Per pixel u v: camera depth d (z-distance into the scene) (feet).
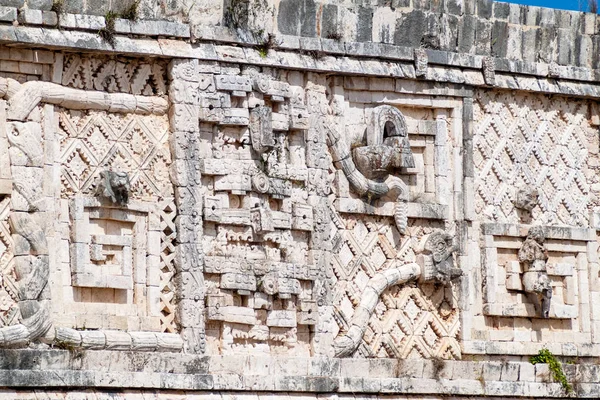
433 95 115.85
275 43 108.88
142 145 104.27
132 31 103.40
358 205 111.96
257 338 106.42
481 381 114.93
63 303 100.12
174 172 104.58
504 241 117.91
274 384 105.91
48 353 98.32
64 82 101.76
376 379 110.32
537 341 118.73
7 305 98.32
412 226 114.83
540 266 117.91
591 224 121.90
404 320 113.50
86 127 102.37
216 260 105.19
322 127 110.83
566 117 122.42
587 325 120.88
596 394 119.65
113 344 100.73
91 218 101.65
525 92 120.16
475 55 117.29
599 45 123.03
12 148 99.45
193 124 105.29
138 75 104.68
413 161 114.01
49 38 100.12
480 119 118.42
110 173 101.30
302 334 108.88
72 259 100.73
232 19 107.45
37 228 99.14
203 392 103.55
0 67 99.91
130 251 102.94
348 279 111.45
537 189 120.06
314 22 110.73
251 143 107.45
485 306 116.47
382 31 113.39
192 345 103.71
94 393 99.60
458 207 116.06
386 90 114.01
